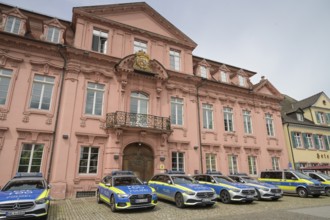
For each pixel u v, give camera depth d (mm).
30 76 13672
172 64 19047
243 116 21516
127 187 9656
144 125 15203
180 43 19547
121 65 15703
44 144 13016
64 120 13602
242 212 9344
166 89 17781
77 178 13125
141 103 16625
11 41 13516
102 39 16609
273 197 12586
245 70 23688
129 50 17141
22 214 7297
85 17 16062
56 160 12828
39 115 13320
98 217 8352
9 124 12453
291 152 23312
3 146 12039
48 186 9039
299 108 27078
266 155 21297
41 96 13789
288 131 24125
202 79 19344
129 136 15016
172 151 16703
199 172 17188
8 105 12711
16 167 12094
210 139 18703
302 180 14406
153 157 15828
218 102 20266
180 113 18094
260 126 22016
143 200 9102
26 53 13836
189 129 17891
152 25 18844
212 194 10227
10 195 7727
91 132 14195
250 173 20016
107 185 10227
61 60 14742
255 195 11555
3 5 15078
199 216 8531
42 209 7691
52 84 14195
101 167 13977
